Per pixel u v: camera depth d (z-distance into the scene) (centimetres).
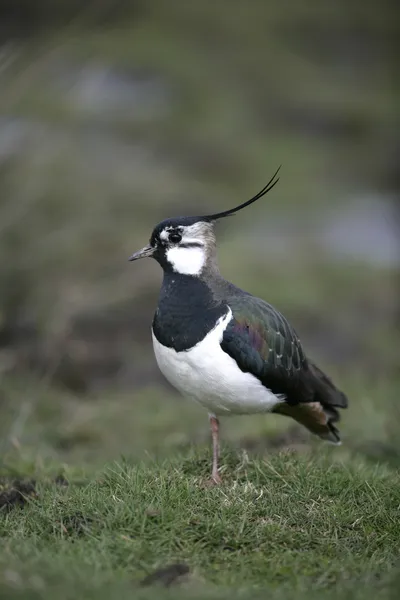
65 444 1190
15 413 1204
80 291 1420
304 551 712
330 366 1477
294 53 3044
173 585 647
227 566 683
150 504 752
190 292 849
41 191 1487
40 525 737
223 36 2966
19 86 1427
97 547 692
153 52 2650
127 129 2153
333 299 1752
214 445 858
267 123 2617
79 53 1702
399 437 1118
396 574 673
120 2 2769
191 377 844
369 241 2052
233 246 1934
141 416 1284
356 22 3319
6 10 2542
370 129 2680
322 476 827
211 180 2156
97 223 1541
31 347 1377
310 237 2045
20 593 607
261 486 813
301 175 2355
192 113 2462
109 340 1510
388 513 773
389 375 1434
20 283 1428
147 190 1806
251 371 837
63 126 1636
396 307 1736
